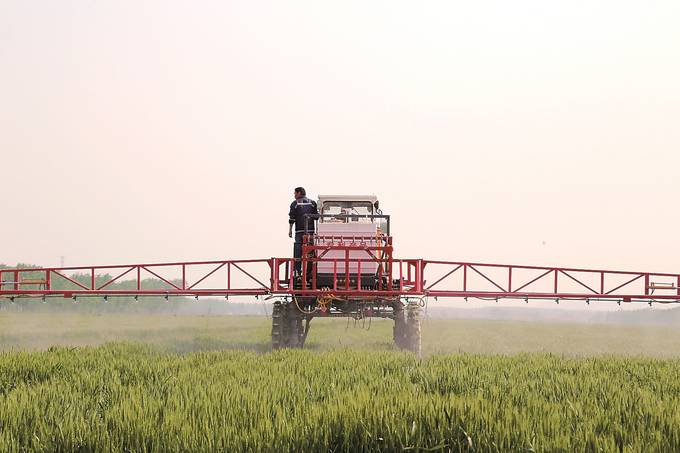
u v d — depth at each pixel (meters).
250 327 49.31
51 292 31.23
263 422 8.90
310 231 27.17
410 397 10.39
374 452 8.22
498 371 15.91
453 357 19.59
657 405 10.69
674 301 32.38
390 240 26.81
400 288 26.89
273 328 26.42
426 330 46.53
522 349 27.83
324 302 26.20
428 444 8.38
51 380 14.20
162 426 9.01
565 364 17.97
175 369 16.42
